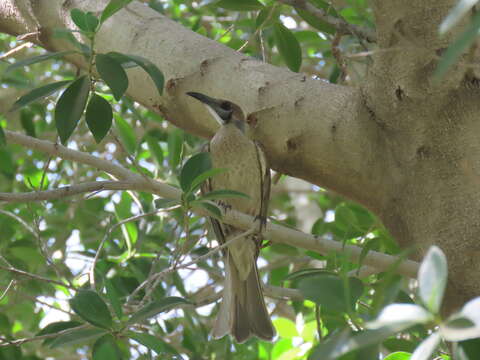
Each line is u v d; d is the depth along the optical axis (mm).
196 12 10055
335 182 5461
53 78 11695
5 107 9750
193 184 4965
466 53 4727
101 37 6082
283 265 9219
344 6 9367
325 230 7973
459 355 3496
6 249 8289
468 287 4734
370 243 5477
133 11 6102
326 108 5375
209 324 9008
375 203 5344
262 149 5742
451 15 2832
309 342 7938
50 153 5758
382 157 5176
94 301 5141
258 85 5684
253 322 6742
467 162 4809
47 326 5871
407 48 4609
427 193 4945
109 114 5043
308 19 7094
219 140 7320
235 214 6543
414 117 4953
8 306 7930
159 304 5203
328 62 10305
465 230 4758
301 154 5484
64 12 6070
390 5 4867
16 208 9414
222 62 5863
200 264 8008
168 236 8477
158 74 4750
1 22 6477
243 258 7254
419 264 5168
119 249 8648
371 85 5098
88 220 9727
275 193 11656
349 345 3012
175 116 6066
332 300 3549
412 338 6320
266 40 8734
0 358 6141
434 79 2867
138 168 5590
